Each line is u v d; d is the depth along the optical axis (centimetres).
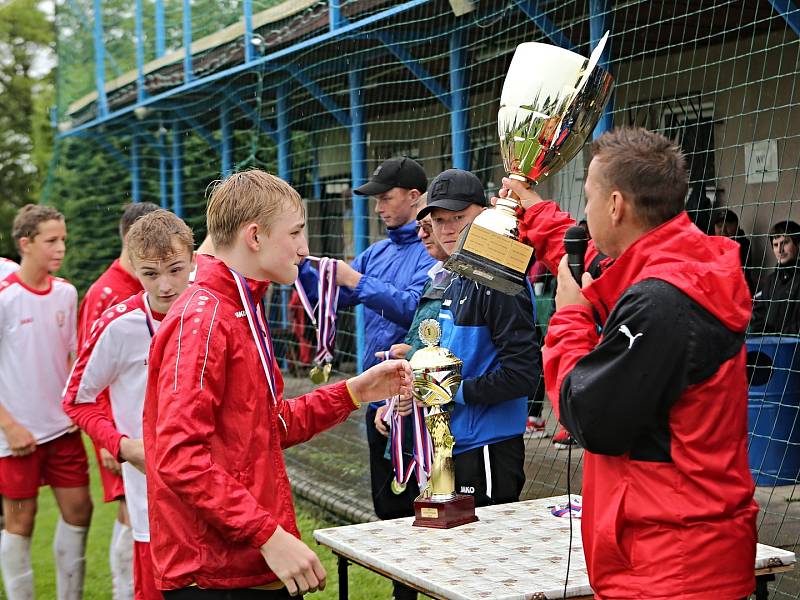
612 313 183
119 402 332
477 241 231
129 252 323
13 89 2230
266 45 808
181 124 1124
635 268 186
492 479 312
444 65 703
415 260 387
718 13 556
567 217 245
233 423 214
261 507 210
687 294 179
